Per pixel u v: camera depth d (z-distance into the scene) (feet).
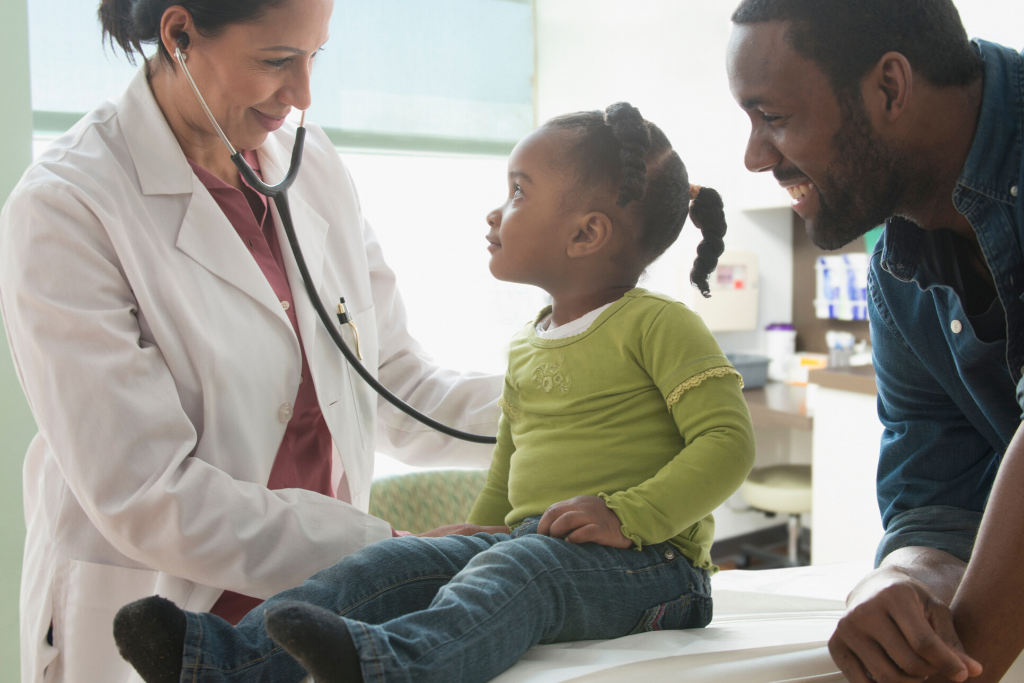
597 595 2.67
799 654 2.50
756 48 2.46
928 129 2.47
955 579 2.72
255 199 3.73
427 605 2.75
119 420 2.88
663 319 2.99
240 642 2.34
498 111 8.25
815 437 8.20
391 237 8.13
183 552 2.86
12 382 5.34
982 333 2.87
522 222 3.23
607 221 3.17
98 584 3.16
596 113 3.35
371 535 3.24
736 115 10.18
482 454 4.15
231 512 2.96
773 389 9.96
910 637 2.03
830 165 2.49
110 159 3.29
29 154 5.37
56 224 2.97
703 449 2.77
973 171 2.48
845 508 7.89
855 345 10.13
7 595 5.38
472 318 8.39
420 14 7.78
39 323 2.90
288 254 3.66
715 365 2.89
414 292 8.23
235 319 3.35
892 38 2.37
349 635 2.06
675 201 3.31
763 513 10.91
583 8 8.78
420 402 4.30
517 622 2.43
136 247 3.18
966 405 3.11
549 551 2.62
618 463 2.95
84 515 3.21
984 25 7.76
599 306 3.29
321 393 3.59
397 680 2.08
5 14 5.24
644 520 2.71
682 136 9.64
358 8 7.50
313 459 3.72
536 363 3.24
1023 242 2.53
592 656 2.48
